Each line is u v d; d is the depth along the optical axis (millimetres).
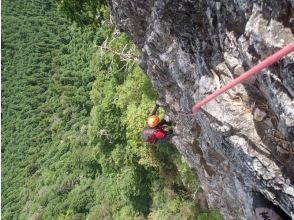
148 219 25750
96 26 15258
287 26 5062
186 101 8609
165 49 8391
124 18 9992
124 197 28031
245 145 6672
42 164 51031
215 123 7086
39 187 47438
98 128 25922
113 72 23594
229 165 8820
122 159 25984
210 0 6418
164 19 7656
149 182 24750
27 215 47688
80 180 39094
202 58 7102
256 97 6211
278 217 7531
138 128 19203
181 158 18188
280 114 5488
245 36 5691
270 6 5152
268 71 5395
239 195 8906
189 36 7344
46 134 52781
